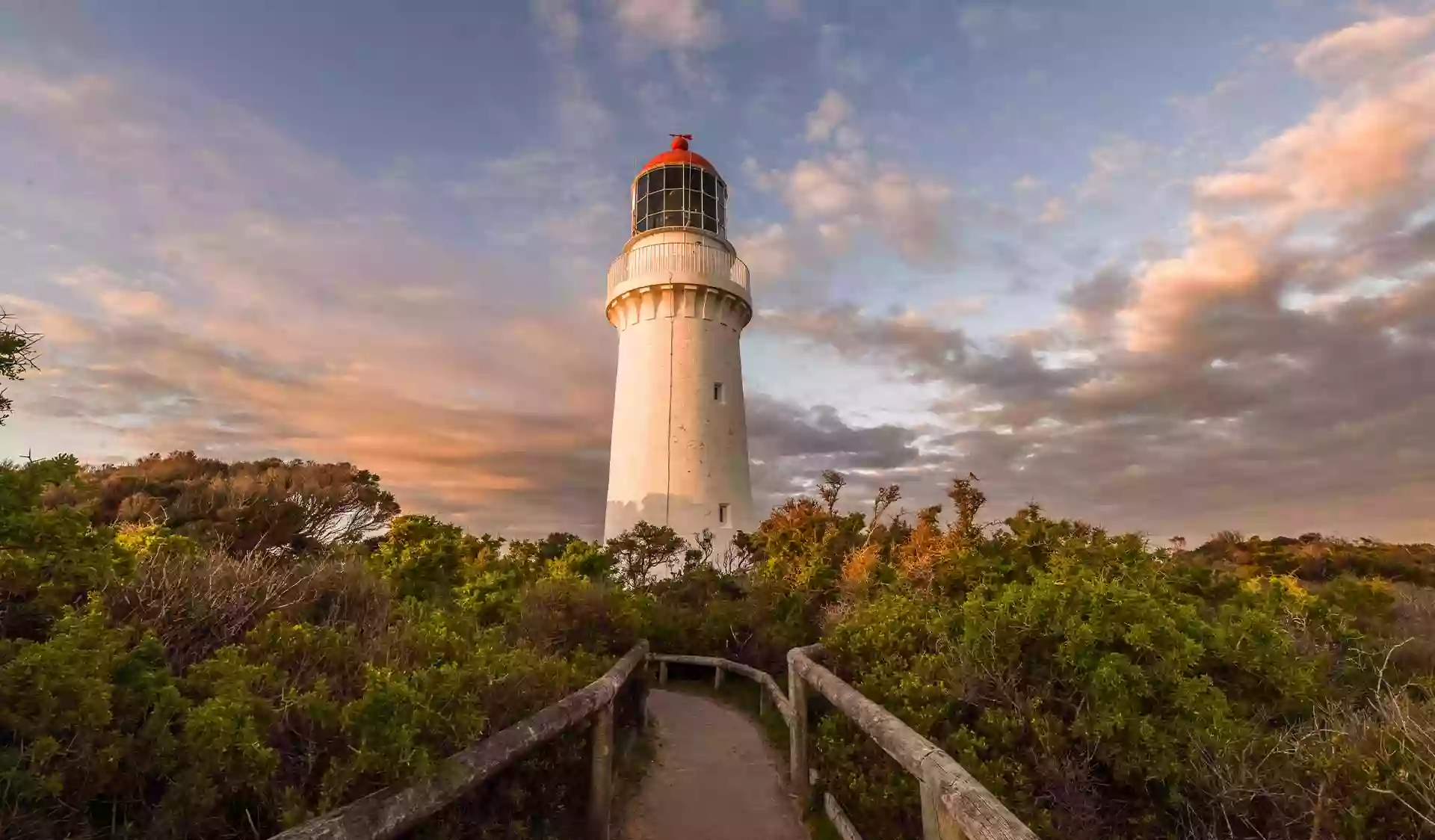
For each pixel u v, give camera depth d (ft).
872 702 15.84
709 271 76.28
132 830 9.17
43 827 8.40
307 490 36.42
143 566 15.07
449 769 11.05
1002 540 26.30
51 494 30.32
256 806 10.21
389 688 11.22
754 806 21.29
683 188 81.76
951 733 14.58
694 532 69.21
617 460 75.51
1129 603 14.93
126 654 10.56
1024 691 15.26
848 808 17.24
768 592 42.06
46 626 12.25
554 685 17.07
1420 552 51.34
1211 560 50.80
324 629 15.19
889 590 31.65
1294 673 15.35
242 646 13.26
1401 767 10.75
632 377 75.87
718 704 37.70
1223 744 12.49
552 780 16.22
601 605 29.27
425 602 26.03
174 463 42.32
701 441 72.23
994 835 8.74
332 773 10.11
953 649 17.01
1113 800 13.16
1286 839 11.29
